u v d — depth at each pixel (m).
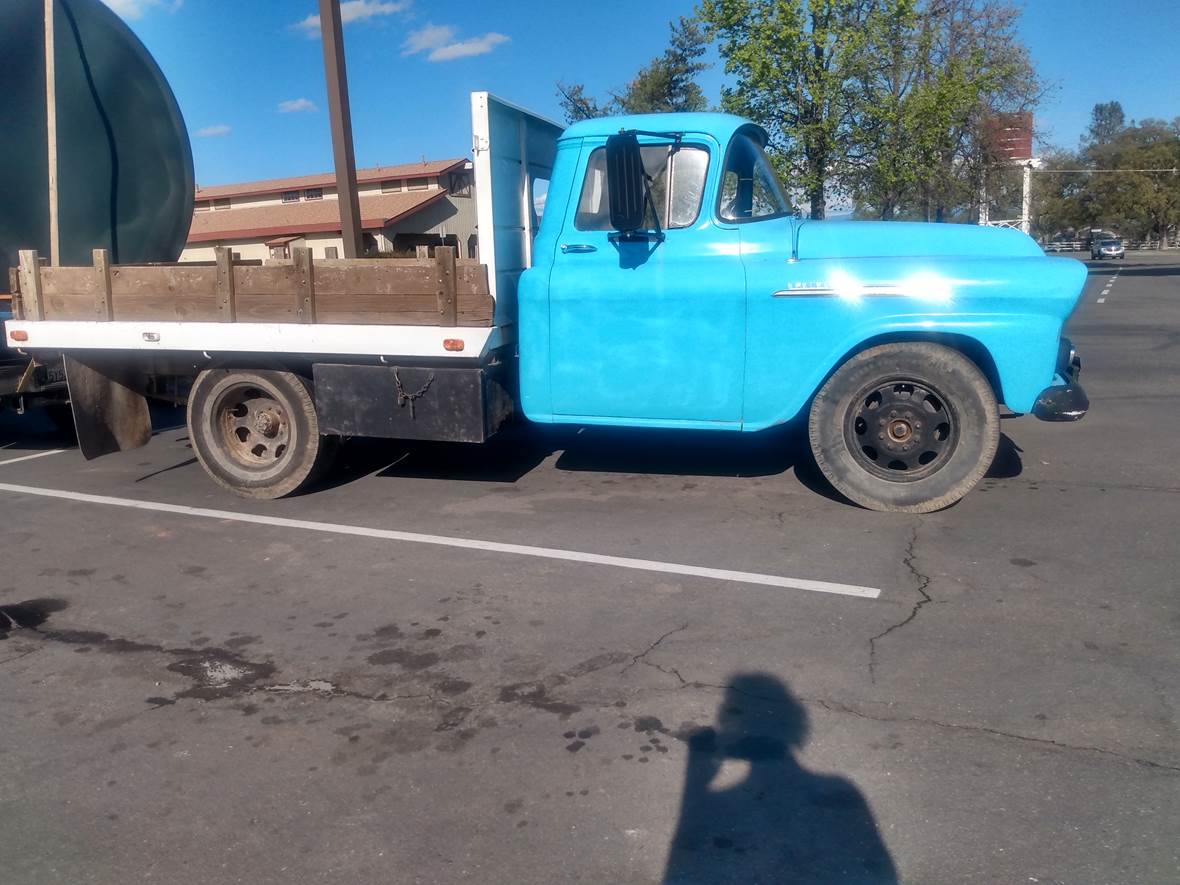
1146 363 12.34
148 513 6.67
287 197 40.59
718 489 6.71
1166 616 4.47
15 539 6.19
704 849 2.99
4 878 2.96
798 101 15.85
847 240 6.02
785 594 4.87
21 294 7.10
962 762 3.38
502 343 6.36
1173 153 75.44
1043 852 2.91
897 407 5.93
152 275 6.75
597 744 3.59
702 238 6.04
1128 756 3.38
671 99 26.47
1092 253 60.97
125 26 8.56
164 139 8.83
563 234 6.21
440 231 35.66
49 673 4.32
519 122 6.79
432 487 7.07
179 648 4.54
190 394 7.03
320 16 9.51
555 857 2.98
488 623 4.68
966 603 4.68
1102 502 6.20
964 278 5.70
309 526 6.26
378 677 4.18
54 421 9.62
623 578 5.16
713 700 3.87
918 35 17.53
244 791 3.38
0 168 7.76
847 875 2.85
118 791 3.41
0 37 7.68
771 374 5.96
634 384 6.16
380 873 2.93
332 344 6.36
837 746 3.51
